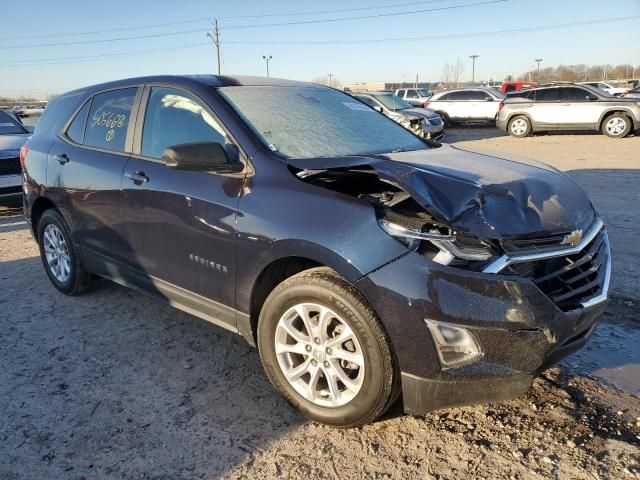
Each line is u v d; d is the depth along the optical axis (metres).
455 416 2.89
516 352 2.35
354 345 2.60
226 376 3.36
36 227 4.92
